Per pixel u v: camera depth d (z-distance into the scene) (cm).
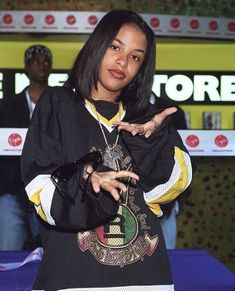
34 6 411
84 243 154
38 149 154
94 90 165
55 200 145
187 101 418
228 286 229
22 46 412
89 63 161
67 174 145
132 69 161
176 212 396
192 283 232
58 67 414
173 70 418
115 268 155
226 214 434
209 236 434
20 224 408
